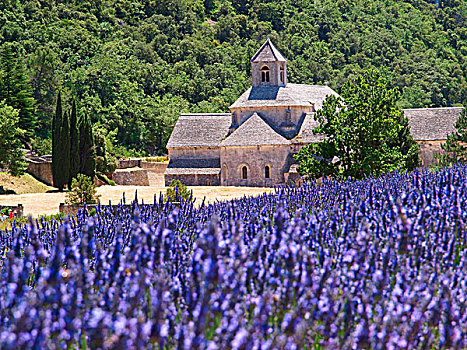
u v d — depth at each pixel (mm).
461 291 17672
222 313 15078
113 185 184875
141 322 13234
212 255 15531
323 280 16812
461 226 24781
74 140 161250
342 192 36344
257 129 161000
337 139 91062
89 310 16141
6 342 12656
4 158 144500
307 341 15391
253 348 13406
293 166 156125
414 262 19875
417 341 15719
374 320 15688
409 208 24328
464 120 96688
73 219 36094
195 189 147375
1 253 29875
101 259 19391
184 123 180875
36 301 14305
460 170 41031
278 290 16906
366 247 19172
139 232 19766
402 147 109000
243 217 29609
